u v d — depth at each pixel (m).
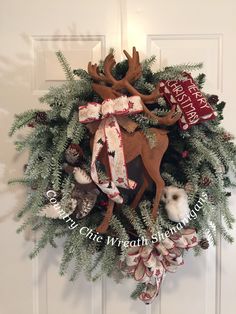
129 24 1.04
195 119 0.83
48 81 1.05
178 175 0.89
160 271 0.88
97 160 0.81
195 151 0.86
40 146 0.86
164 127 0.85
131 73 0.80
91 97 0.87
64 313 1.10
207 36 1.04
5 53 1.04
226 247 1.08
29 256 1.02
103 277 1.09
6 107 1.05
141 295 0.95
